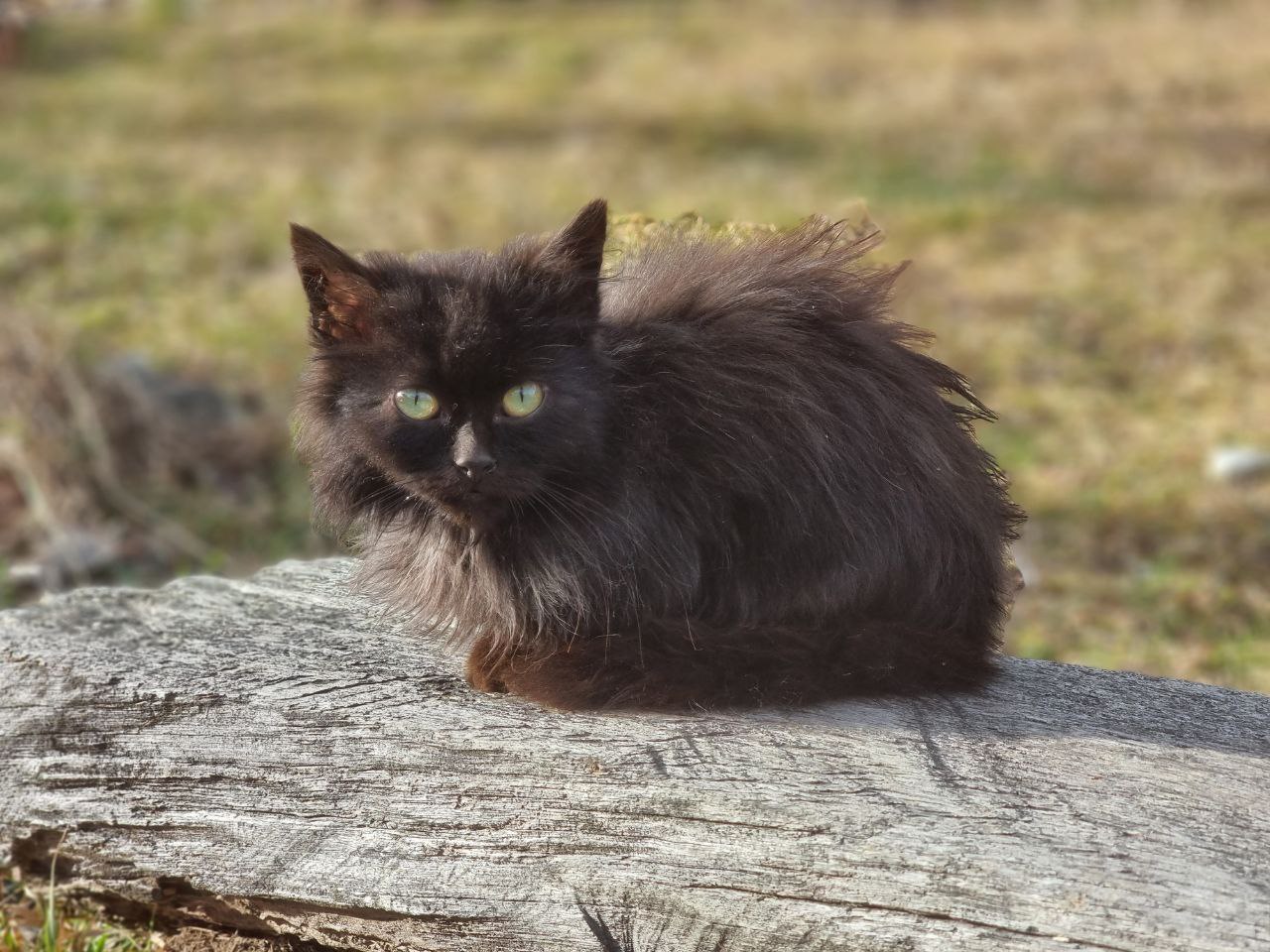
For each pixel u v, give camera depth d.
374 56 22.08
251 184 14.79
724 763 3.18
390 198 14.28
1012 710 3.41
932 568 3.51
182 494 8.05
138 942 4.00
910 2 25.03
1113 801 3.01
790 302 3.50
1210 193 14.63
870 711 3.38
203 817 3.63
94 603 4.22
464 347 3.12
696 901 3.09
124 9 24.23
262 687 3.66
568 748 3.28
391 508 3.47
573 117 18.33
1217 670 5.96
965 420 3.83
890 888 2.91
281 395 9.25
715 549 3.35
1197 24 22.52
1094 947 2.74
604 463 3.26
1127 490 8.09
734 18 24.78
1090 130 17.08
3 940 3.87
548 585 3.31
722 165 15.94
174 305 11.00
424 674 3.67
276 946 3.78
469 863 3.31
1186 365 10.23
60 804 3.80
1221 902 2.73
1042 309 11.37
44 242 12.21
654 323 3.37
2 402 8.05
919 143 16.86
